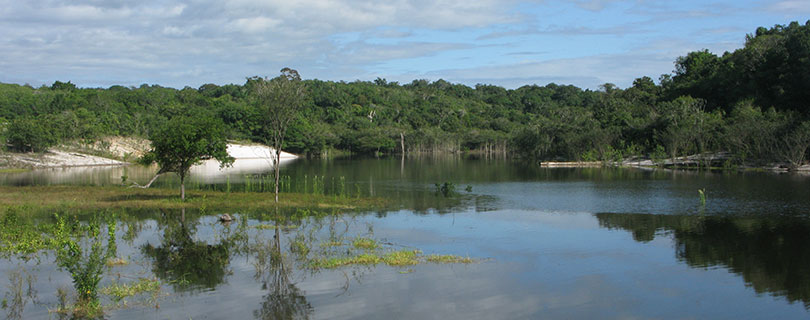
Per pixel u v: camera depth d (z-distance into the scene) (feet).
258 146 406.21
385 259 60.85
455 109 596.70
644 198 118.93
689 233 77.20
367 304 46.62
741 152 221.66
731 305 46.47
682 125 256.32
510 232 79.05
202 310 45.21
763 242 70.69
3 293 49.24
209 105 491.31
